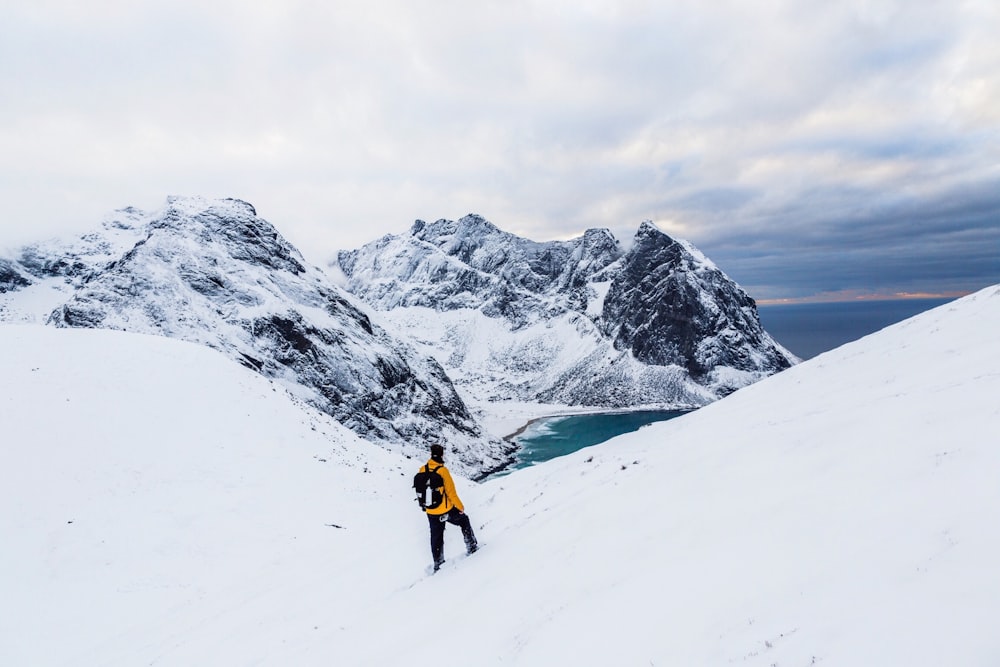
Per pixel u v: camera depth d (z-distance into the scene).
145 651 12.69
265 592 14.87
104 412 24.27
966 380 11.83
